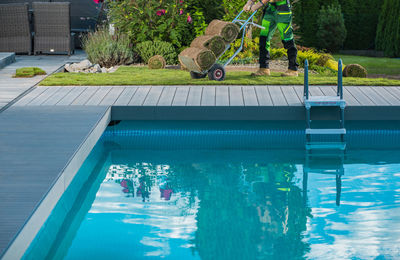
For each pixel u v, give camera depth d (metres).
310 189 5.34
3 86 8.75
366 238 4.16
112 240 4.17
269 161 6.32
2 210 3.89
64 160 5.12
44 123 6.60
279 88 8.40
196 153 6.69
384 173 5.86
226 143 7.18
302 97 7.84
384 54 16.45
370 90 8.28
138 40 11.73
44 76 9.67
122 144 7.17
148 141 7.32
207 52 8.59
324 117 7.40
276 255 3.86
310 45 17.31
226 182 5.57
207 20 13.02
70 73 9.84
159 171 5.97
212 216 4.63
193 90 8.29
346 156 6.54
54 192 4.48
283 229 4.33
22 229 3.61
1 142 5.77
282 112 7.39
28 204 4.01
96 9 13.73
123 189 5.38
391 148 6.91
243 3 12.01
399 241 4.10
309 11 17.20
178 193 5.24
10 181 4.52
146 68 10.56
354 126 7.71
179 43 11.95
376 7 17.42
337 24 16.84
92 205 4.94
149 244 4.09
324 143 7.15
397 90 8.29
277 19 9.11
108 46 11.15
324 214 4.67
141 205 4.93
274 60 11.58
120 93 8.17
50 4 12.15
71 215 4.70
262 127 7.70
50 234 4.35
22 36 12.37
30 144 5.69
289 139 7.37
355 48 17.66
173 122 7.68
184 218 4.58
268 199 5.05
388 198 5.07
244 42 11.80
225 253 3.89
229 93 8.09
